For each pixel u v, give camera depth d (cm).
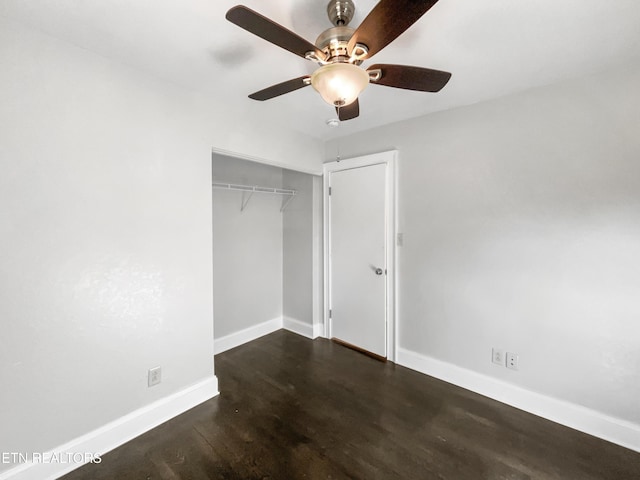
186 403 206
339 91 116
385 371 263
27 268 142
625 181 171
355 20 133
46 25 138
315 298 340
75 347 158
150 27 139
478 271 225
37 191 144
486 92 205
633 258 171
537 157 198
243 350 308
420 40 148
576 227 187
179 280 201
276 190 323
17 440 141
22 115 139
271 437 182
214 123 217
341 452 170
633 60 166
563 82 188
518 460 165
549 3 122
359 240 297
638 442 170
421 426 192
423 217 253
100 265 165
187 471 157
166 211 193
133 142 176
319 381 247
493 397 221
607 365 179
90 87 159
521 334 208
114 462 162
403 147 263
